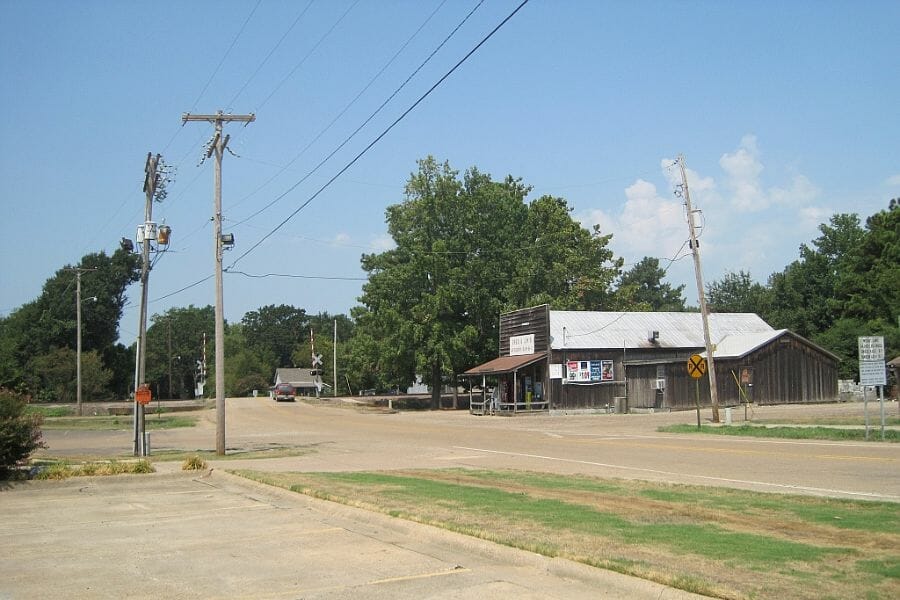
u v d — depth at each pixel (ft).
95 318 314.96
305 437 115.75
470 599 23.94
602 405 176.86
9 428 58.54
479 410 186.50
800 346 181.47
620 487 48.44
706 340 123.34
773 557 26.89
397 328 214.28
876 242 217.36
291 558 30.42
